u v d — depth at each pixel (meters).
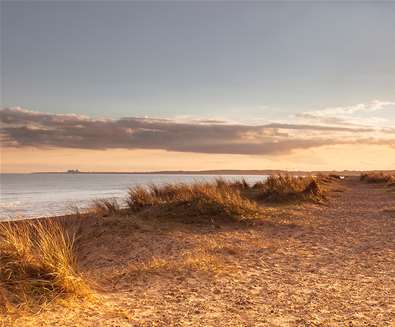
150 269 7.78
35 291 5.70
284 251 9.69
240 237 11.40
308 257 9.08
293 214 15.77
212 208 13.99
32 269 6.18
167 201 15.37
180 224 12.95
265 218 14.25
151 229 11.95
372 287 6.81
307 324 5.17
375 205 19.81
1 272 5.96
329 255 9.28
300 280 7.26
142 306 5.77
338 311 5.66
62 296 5.71
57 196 43.72
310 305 5.91
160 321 5.19
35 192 54.44
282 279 7.32
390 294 6.43
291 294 6.44
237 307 5.81
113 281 7.07
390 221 14.52
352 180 60.16
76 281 6.00
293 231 12.48
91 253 9.95
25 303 5.30
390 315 5.49
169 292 6.47
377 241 10.93
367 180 48.22
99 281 6.95
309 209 17.73
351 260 8.80
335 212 17.06
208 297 6.25
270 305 5.91
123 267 8.45
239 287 6.80
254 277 7.43
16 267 6.14
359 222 14.29
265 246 10.23
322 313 5.58
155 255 9.34
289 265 8.37
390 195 25.72
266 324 5.16
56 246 6.89
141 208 15.28
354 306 5.87
